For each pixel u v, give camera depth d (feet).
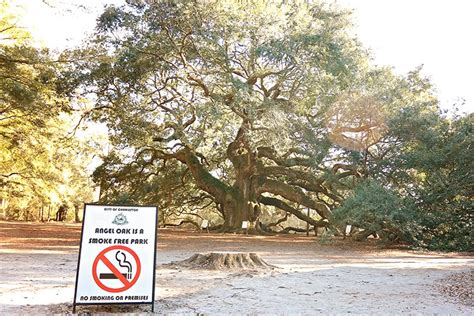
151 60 76.84
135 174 105.81
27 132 74.64
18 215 175.83
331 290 28.84
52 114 65.26
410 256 57.26
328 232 73.20
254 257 39.65
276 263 44.16
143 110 80.84
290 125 73.15
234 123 77.36
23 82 59.93
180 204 127.54
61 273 32.01
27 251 46.62
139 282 21.07
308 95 76.33
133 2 71.31
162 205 119.55
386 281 33.47
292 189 97.50
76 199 159.84
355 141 80.89
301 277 34.50
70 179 143.84
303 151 82.07
